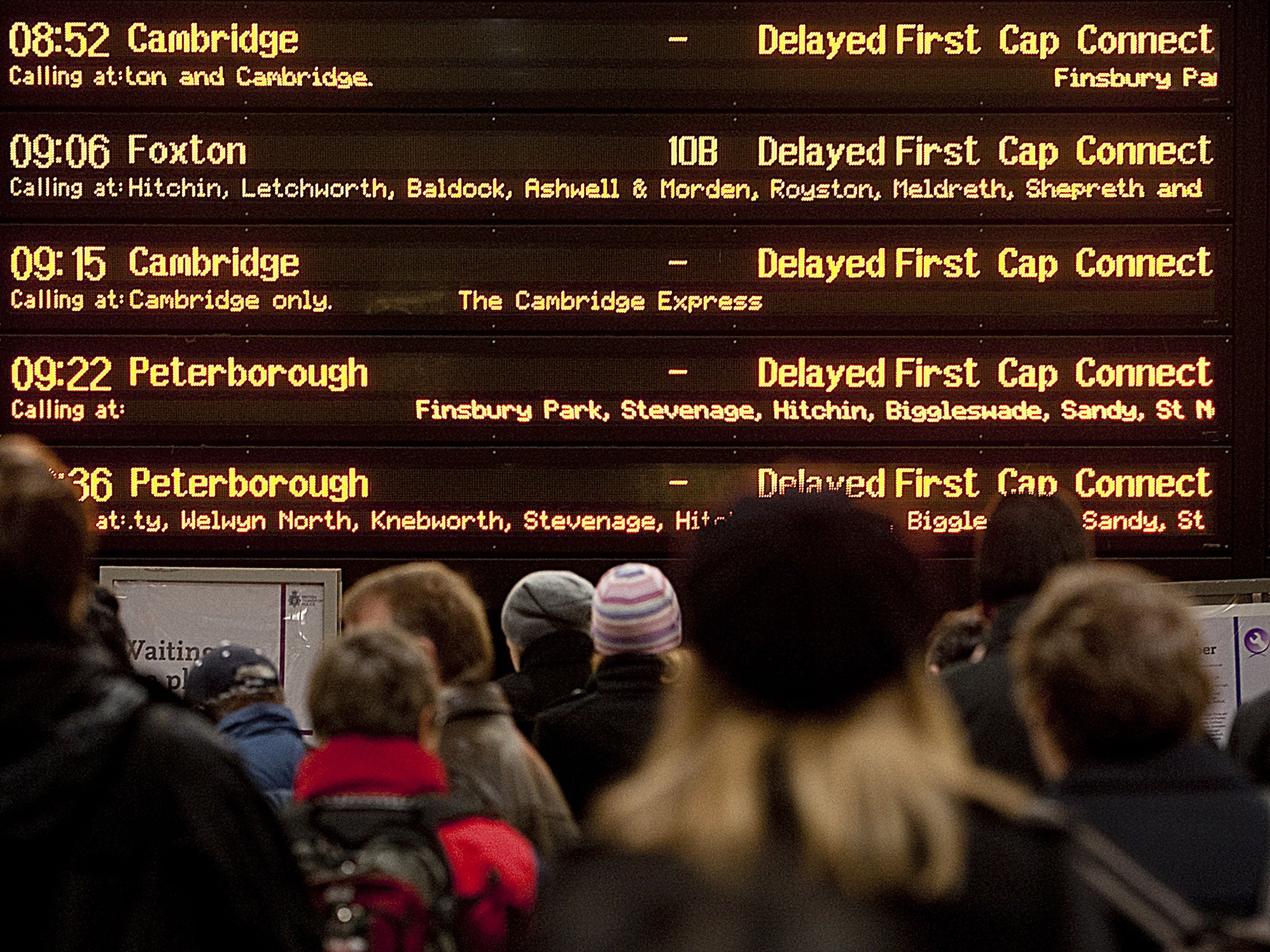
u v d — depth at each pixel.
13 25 23.23
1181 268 23.31
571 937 5.04
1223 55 23.33
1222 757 8.37
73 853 7.33
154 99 23.28
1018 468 23.17
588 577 23.11
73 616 7.80
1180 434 23.23
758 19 23.22
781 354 23.23
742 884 4.94
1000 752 11.14
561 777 13.45
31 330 23.27
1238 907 7.87
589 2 23.22
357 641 10.55
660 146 23.25
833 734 5.34
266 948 7.63
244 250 23.31
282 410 23.23
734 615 5.43
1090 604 8.32
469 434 23.19
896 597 5.52
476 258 23.28
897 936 4.89
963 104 23.28
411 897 9.46
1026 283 23.30
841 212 23.27
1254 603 20.77
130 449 23.20
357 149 23.28
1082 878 5.35
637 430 23.19
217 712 14.15
